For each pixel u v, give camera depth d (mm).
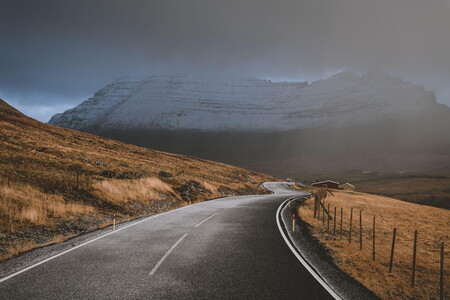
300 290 5562
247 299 5094
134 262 7039
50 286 5500
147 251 8062
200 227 11883
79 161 30891
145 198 19328
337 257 8547
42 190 14961
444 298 6887
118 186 19109
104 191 17469
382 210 27562
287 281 6012
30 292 5219
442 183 149250
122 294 5180
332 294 5430
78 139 54719
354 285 6090
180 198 23594
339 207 26719
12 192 12984
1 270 6383
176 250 8211
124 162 38031
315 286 5793
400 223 20969
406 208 31953
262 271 6590
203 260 7316
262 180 79812
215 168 73250
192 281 5871
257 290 5500
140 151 63969
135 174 26750
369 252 10328
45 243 9242
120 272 6320
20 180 15648
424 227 20453
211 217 14828
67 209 13242
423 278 8383
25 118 59344
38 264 6812
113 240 9367
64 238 9969
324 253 8750
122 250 8141
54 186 15977
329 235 12188
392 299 6051
